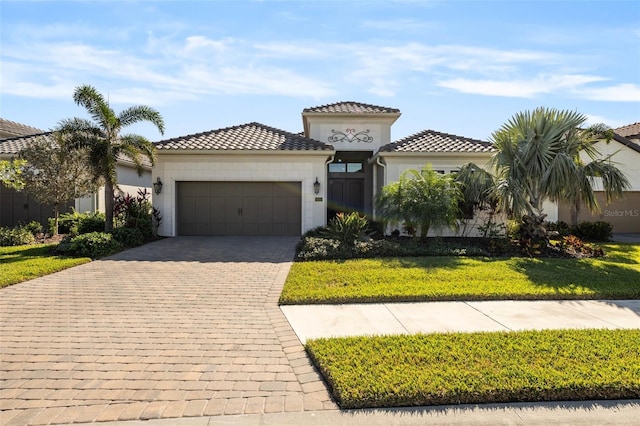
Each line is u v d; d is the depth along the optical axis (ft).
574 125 39.32
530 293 23.08
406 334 16.84
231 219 52.11
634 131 72.90
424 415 10.90
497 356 13.91
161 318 19.25
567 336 16.07
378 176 60.08
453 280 26.40
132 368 13.74
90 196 58.90
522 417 10.82
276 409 11.20
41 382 12.70
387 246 36.94
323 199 51.57
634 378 12.06
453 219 41.45
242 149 49.85
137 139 43.86
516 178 39.81
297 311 20.65
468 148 52.49
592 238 53.16
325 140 61.46
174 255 37.19
